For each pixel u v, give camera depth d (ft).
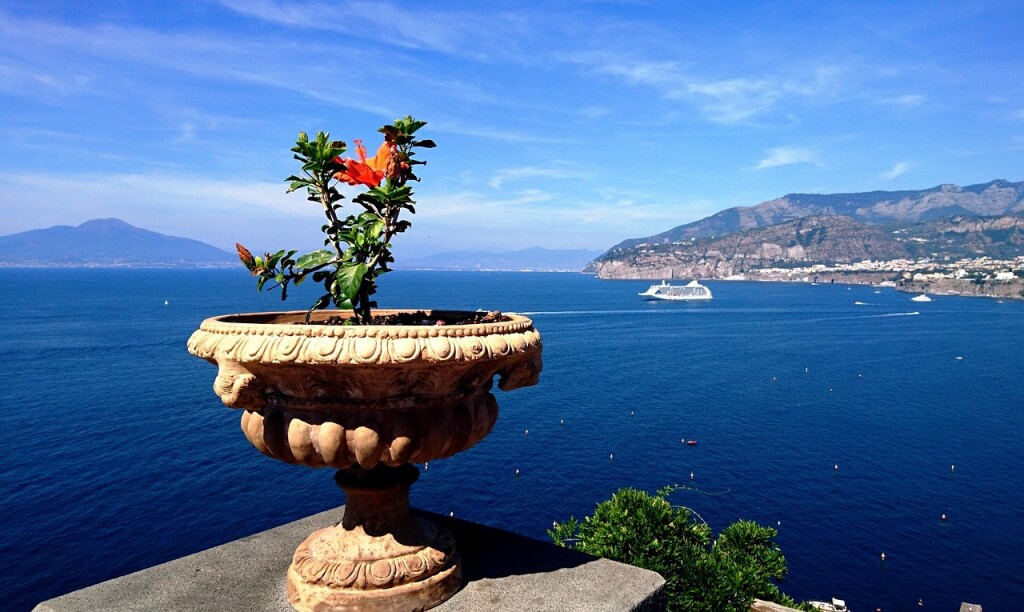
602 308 525.34
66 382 185.47
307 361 9.52
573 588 11.85
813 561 102.27
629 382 222.89
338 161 13.11
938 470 142.72
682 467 139.03
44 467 115.65
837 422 179.11
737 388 218.59
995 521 117.50
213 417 148.87
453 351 9.84
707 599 31.94
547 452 144.56
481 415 11.58
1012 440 165.37
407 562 11.19
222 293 579.89
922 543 108.78
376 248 12.53
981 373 253.44
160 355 233.14
